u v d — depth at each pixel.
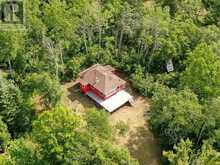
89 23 83.25
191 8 91.25
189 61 74.31
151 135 72.69
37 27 78.06
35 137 57.62
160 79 79.94
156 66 84.00
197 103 64.31
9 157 59.41
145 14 85.06
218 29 84.44
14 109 69.88
